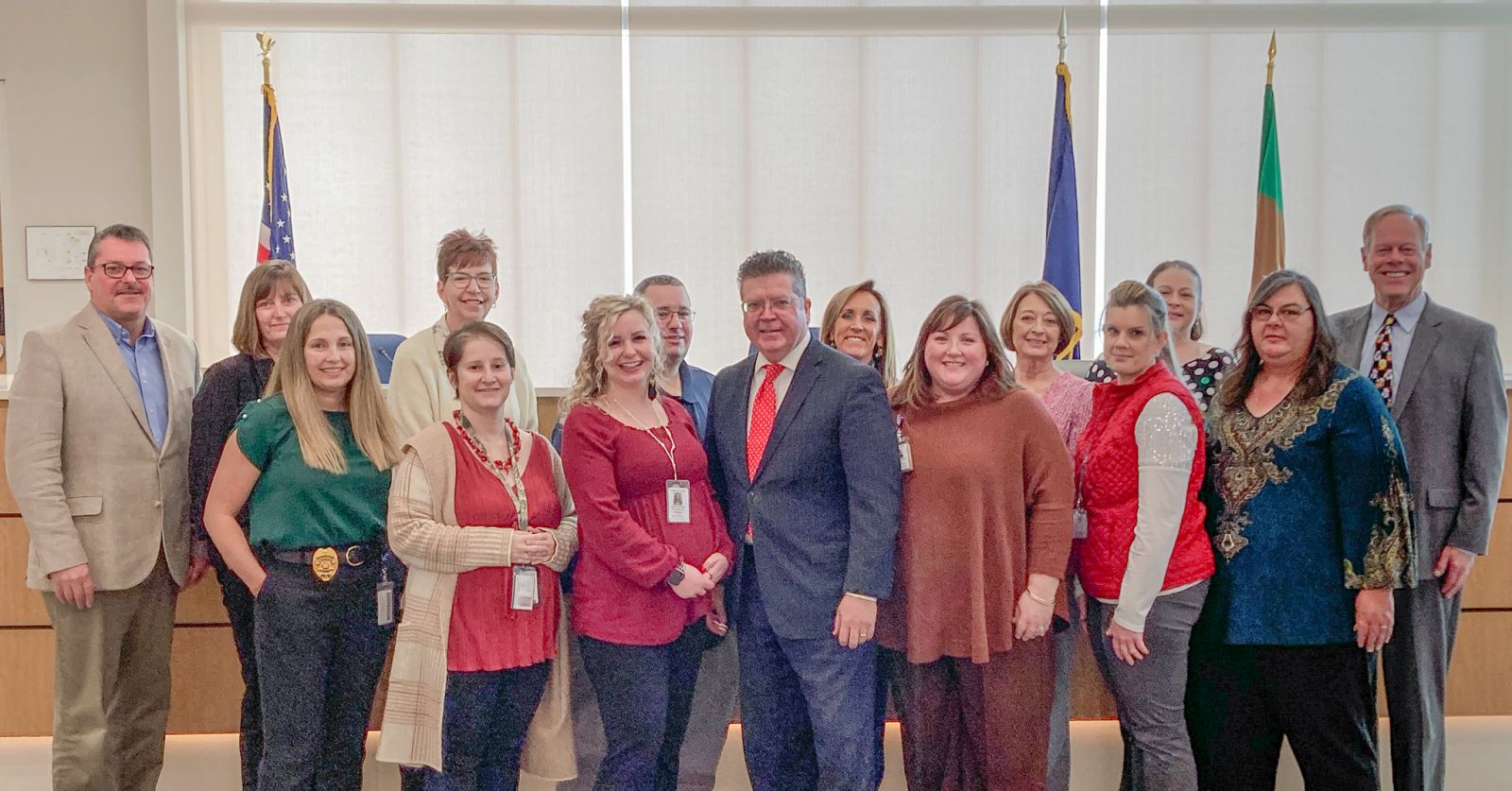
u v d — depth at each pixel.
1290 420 2.44
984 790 2.60
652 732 2.45
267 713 2.43
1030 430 2.45
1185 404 2.42
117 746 2.78
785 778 2.56
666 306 3.08
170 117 4.44
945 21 4.68
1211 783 2.56
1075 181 4.55
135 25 4.46
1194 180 4.75
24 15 4.44
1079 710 3.19
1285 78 4.74
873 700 2.52
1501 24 4.71
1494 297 4.79
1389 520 2.37
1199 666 2.55
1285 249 4.78
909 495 2.49
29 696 3.22
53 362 2.69
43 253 4.48
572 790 2.98
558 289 4.70
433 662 2.42
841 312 3.05
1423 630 2.79
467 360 2.49
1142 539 2.40
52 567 2.60
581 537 2.47
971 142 4.74
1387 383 2.87
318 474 2.42
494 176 4.66
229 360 2.78
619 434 2.46
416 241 4.65
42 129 4.46
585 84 4.67
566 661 2.62
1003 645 2.44
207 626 3.17
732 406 2.56
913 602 2.47
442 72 4.63
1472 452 2.74
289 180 4.62
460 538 2.40
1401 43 4.74
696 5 4.64
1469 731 3.34
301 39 4.61
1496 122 4.76
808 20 4.66
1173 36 4.72
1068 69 4.51
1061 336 2.95
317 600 2.42
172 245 4.46
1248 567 2.44
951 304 2.49
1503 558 3.39
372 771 3.07
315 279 4.64
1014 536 2.46
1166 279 3.29
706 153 4.70
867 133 4.72
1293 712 2.46
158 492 2.77
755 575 2.50
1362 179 4.77
